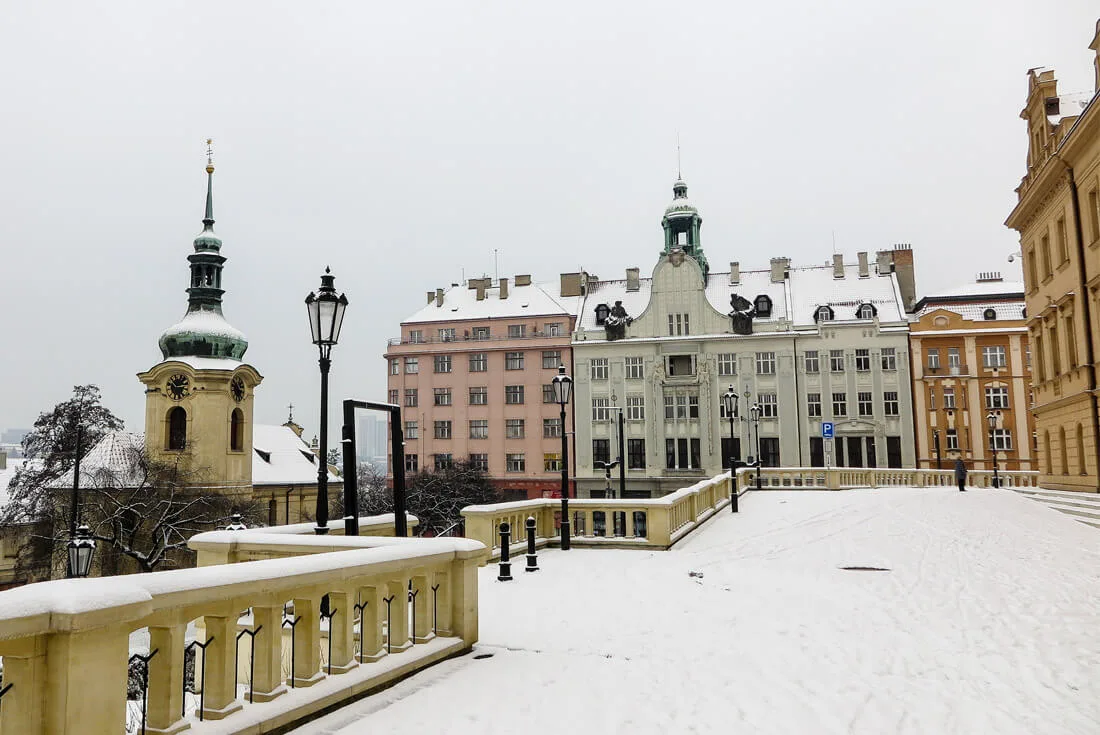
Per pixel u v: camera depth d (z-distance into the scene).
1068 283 30.44
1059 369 32.97
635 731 6.26
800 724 6.50
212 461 54.62
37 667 4.39
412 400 74.69
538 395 71.12
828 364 64.50
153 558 44.75
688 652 8.80
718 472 65.50
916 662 8.48
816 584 13.47
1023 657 8.71
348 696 6.74
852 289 68.31
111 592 4.70
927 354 62.94
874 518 24.25
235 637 5.93
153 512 47.75
